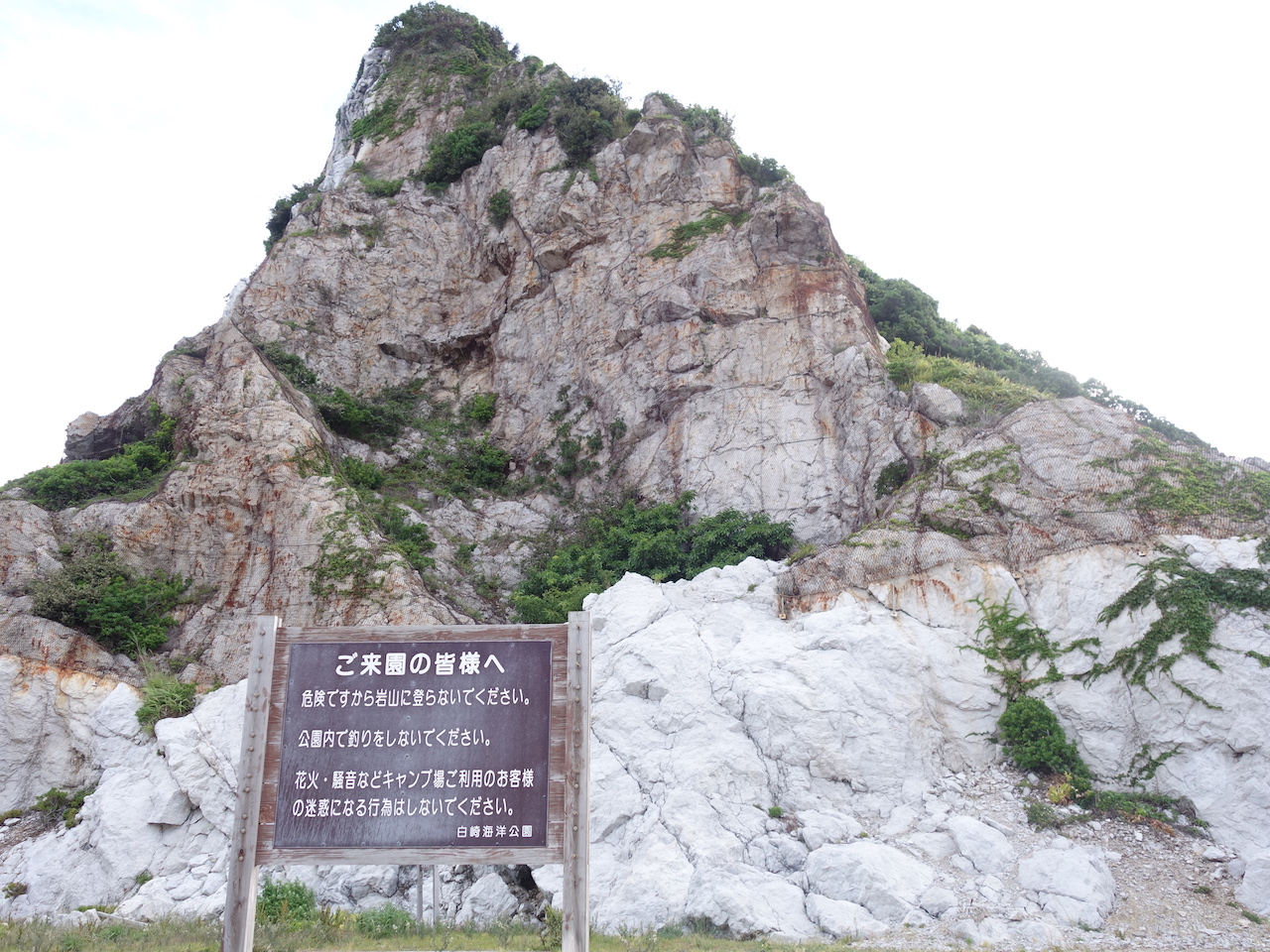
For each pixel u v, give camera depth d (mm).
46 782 21984
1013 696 19484
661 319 31281
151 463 28719
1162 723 17938
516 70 46875
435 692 8922
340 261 37656
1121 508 20906
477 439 33469
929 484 23484
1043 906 14812
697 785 17703
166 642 24625
